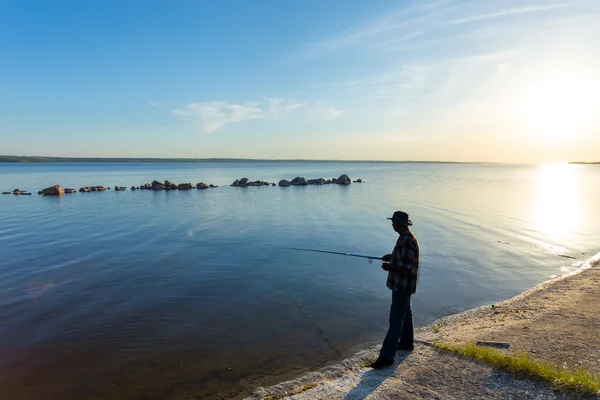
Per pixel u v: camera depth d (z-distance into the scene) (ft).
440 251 48.03
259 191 138.62
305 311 28.91
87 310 29.09
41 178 225.76
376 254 46.78
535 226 66.13
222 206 94.07
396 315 18.56
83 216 77.30
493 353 18.44
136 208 89.97
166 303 30.48
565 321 23.15
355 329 25.77
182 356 22.27
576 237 57.11
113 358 22.06
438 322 27.17
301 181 171.83
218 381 19.69
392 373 18.19
